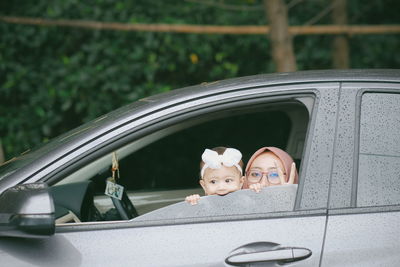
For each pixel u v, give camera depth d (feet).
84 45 24.23
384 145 8.88
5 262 8.25
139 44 24.67
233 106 9.03
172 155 20.81
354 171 8.76
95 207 10.01
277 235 8.49
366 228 8.52
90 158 8.69
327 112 8.96
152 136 12.25
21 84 24.12
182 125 12.51
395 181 8.78
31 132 24.00
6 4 24.76
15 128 24.03
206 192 9.55
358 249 8.41
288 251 8.38
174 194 12.05
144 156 20.38
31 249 8.36
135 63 24.47
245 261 8.34
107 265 8.30
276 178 10.02
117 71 24.11
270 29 19.84
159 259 8.35
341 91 9.07
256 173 10.11
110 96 24.25
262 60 25.81
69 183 9.74
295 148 13.87
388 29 23.07
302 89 9.10
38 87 24.26
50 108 24.03
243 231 8.54
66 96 23.73
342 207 8.64
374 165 8.80
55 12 24.30
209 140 20.97
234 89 9.11
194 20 25.29
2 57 24.27
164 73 25.34
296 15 26.21
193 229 8.59
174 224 8.65
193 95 9.07
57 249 8.39
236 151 9.46
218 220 8.69
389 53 25.82
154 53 24.73
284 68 19.71
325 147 8.82
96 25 23.08
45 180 8.56
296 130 13.93
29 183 8.30
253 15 25.55
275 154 10.11
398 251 8.42
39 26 24.45
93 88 24.17
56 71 24.17
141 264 8.32
